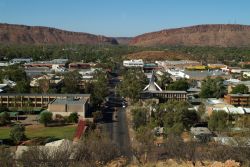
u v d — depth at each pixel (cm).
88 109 15675
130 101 18125
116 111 16088
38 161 7962
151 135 10844
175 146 8725
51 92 18325
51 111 14412
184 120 12350
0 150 8419
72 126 13362
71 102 14862
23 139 11306
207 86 19838
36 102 16650
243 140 9238
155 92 18588
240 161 7794
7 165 7775
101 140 9462
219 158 8062
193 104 17088
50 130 12738
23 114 15462
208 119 13025
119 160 8000
